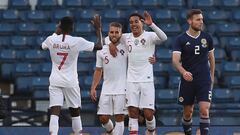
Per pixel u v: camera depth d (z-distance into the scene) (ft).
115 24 147.43
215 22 286.05
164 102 232.32
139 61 144.25
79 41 137.39
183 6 295.07
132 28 144.46
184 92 143.13
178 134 182.60
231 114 209.46
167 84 245.65
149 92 144.46
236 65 253.65
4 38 268.21
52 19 282.15
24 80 244.83
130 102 144.56
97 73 152.05
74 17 281.54
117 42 148.25
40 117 211.61
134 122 145.07
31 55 257.96
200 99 140.77
